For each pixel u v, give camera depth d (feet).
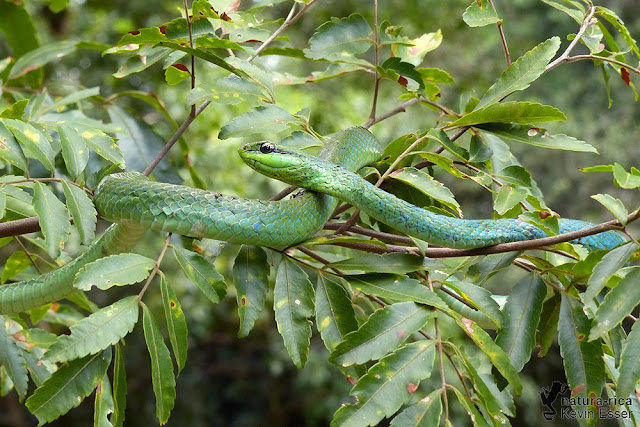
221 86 1.82
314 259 1.74
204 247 1.91
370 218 1.99
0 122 1.65
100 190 1.71
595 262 1.64
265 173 1.79
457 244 1.74
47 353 1.48
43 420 1.49
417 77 1.93
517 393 1.56
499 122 1.80
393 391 1.51
